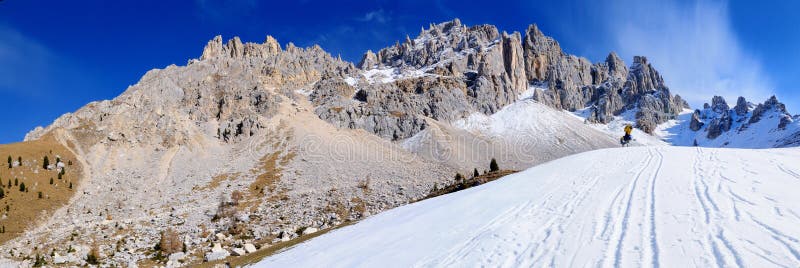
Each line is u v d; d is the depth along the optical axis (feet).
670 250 53.52
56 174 488.44
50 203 412.57
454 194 172.35
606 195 99.35
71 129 623.36
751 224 60.44
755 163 127.75
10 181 423.64
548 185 132.05
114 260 229.86
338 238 121.70
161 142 635.25
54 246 287.48
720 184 95.55
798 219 61.52
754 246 51.08
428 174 542.16
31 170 474.49
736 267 45.37
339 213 359.66
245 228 319.88
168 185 485.97
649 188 100.48
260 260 122.21
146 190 466.70
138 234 309.42
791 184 91.35
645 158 165.07
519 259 61.26
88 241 294.25
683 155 163.22
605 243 60.49
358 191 436.76
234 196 418.10
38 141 567.18
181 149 621.31
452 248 75.51
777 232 55.57
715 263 47.19
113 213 394.93
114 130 643.86
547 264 56.44
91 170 530.68
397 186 461.78
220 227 328.08
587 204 91.91
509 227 81.87
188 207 400.06
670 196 87.97
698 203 78.28
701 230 60.18
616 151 200.03
